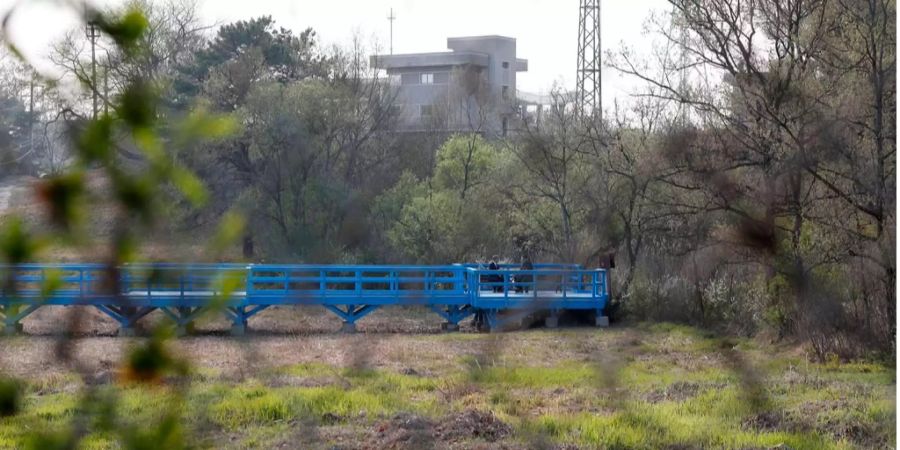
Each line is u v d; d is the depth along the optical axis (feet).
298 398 44.75
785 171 67.62
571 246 101.09
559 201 102.58
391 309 99.14
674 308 84.17
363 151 127.03
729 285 78.84
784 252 68.33
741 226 71.46
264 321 84.69
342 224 110.52
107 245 4.35
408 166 132.05
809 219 66.90
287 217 108.47
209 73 115.14
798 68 71.41
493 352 67.67
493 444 38.04
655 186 87.40
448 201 109.50
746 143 73.00
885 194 62.18
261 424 41.14
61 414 30.60
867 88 65.00
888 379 52.85
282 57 130.82
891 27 64.59
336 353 66.08
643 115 91.86
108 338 67.62
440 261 107.96
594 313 88.07
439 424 40.50
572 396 49.03
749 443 38.29
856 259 63.67
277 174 107.86
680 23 80.33
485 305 84.58
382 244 111.14
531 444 37.99
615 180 96.07
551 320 86.33
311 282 81.82
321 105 114.01
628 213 95.76
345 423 42.47
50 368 39.29
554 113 111.65
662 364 63.10
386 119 131.54
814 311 63.87
